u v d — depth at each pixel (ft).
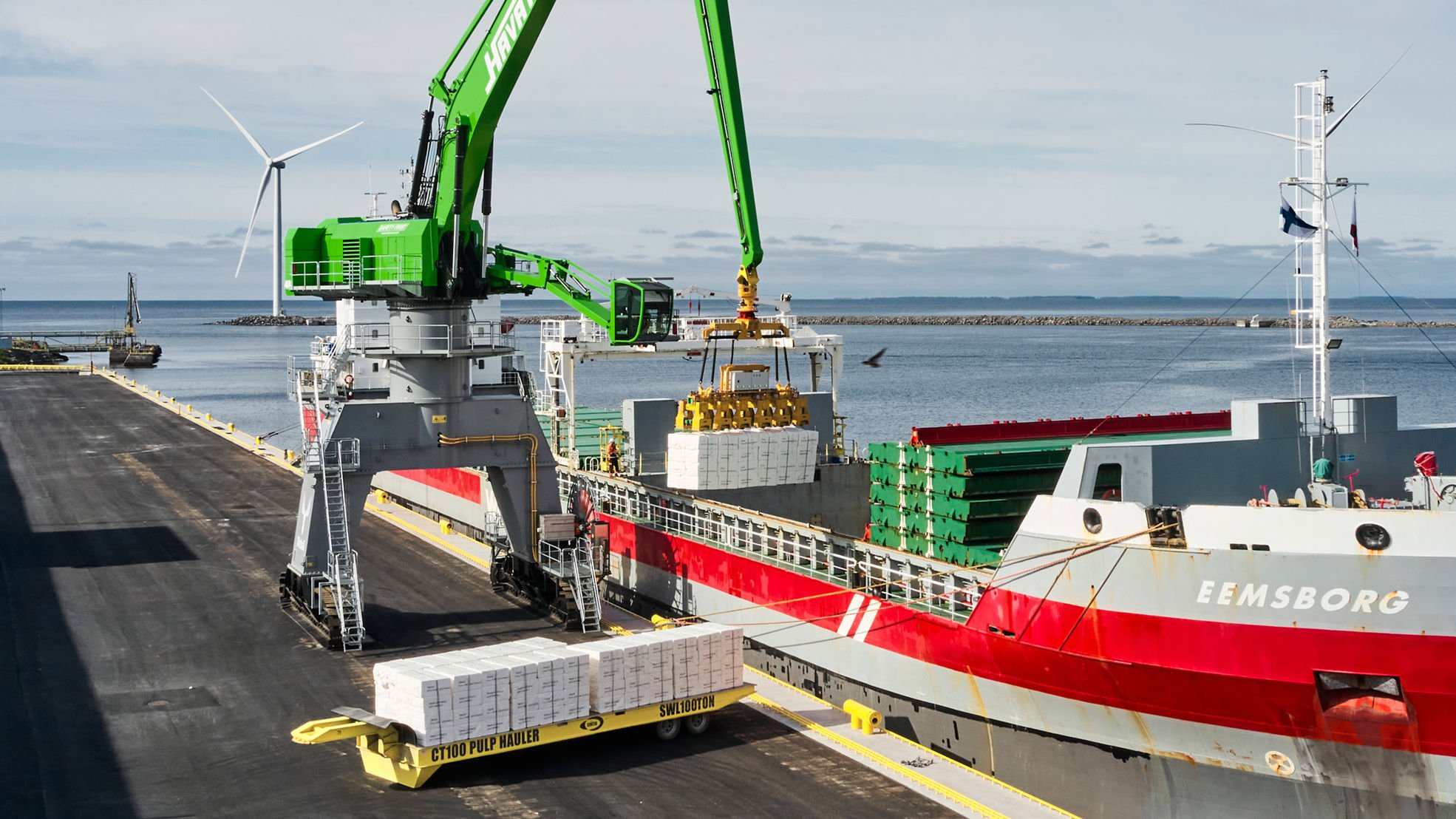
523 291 122.93
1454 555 64.08
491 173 116.06
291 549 147.54
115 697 94.73
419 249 114.11
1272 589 68.90
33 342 610.24
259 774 80.18
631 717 84.94
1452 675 64.64
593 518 137.90
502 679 79.97
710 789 78.13
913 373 563.07
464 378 121.08
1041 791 83.61
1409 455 88.38
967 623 86.79
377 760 79.36
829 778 79.97
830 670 103.09
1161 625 73.15
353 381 140.77
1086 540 76.89
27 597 124.47
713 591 119.24
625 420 148.56
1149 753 77.05
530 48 107.45
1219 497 81.25
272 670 101.45
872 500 112.98
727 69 98.78
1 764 81.46
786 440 111.34
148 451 230.07
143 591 127.24
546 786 78.48
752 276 102.37
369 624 116.67
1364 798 69.36
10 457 221.87
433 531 166.30
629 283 107.34
